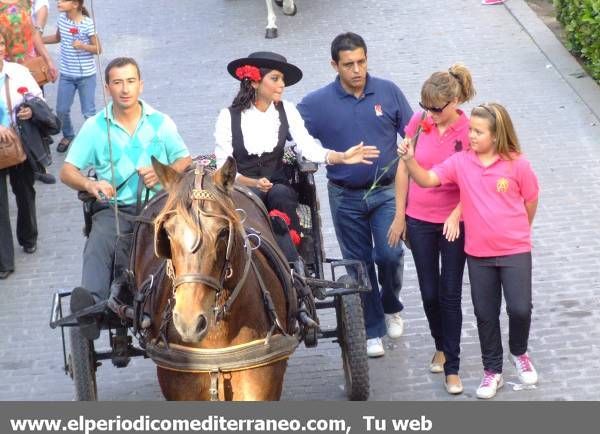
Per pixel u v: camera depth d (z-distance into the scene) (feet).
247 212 31.63
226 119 35.45
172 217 24.62
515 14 72.69
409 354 40.22
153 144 34.65
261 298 28.22
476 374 38.55
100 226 34.12
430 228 35.76
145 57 71.00
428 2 77.25
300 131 35.86
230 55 70.59
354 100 37.76
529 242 34.65
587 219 49.44
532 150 55.98
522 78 64.28
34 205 50.24
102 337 42.75
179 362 27.40
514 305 34.94
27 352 42.55
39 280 48.26
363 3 78.18
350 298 35.53
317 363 40.11
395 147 38.24
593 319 41.60
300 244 35.22
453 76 34.14
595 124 58.39
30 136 48.70
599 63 61.46
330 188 39.04
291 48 70.74
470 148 34.22
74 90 59.82
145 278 30.19
